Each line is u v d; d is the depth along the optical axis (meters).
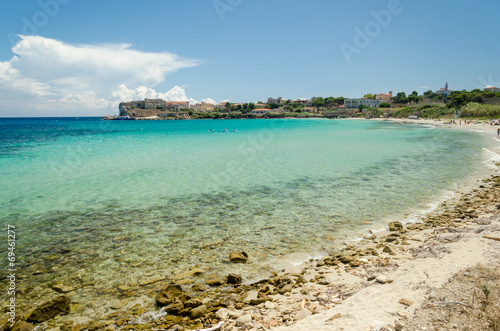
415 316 4.68
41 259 8.70
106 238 10.19
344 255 8.58
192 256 8.80
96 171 21.80
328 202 14.04
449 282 5.66
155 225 11.38
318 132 66.06
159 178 19.41
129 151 33.66
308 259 8.52
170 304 6.41
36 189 16.78
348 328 4.68
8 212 12.96
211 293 6.85
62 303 6.31
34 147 38.44
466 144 37.75
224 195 15.43
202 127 97.25
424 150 32.66
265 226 11.16
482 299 4.91
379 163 24.48
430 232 9.93
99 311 6.27
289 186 17.14
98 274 7.85
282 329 5.05
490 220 10.35
